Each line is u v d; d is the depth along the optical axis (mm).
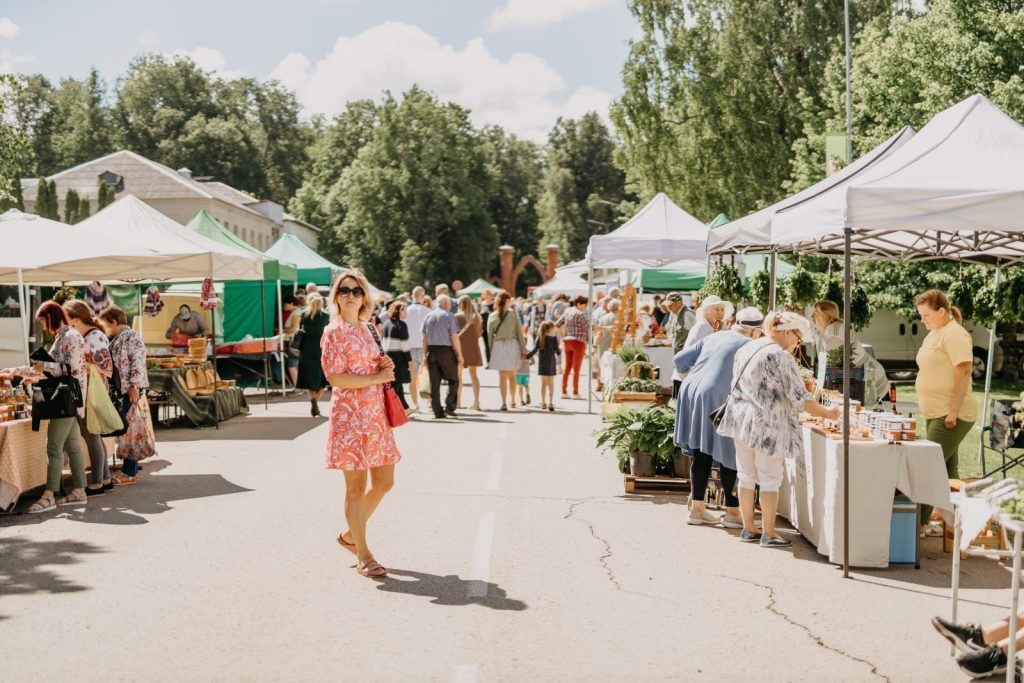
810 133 34000
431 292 71562
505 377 17219
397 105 72000
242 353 19766
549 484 9914
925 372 8109
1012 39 22594
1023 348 24219
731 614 5742
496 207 98750
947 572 6801
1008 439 9898
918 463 6824
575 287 35844
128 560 6871
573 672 4770
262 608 5766
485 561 6895
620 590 6219
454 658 4945
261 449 12359
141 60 93375
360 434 6340
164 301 20469
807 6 38406
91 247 11914
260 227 75375
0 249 11414
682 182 41812
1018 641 4758
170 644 5133
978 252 10008
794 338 7395
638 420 9586
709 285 15367
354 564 6777
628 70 41969
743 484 7594
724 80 40094
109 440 10906
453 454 11859
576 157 96875
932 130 7590
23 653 4996
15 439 8688
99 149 88125
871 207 6637
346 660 4902
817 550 7324
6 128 34188
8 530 7855
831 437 7055
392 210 70875
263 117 97438
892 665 4926
